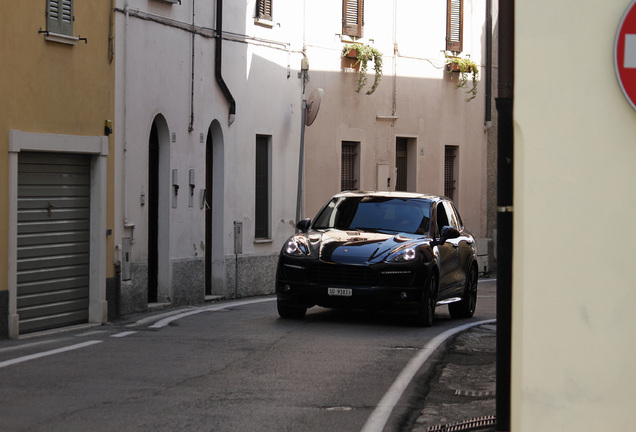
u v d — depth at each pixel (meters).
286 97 29.84
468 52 39.91
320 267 17.86
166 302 23.03
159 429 9.13
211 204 26.39
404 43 36.09
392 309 17.75
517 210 6.67
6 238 16.50
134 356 13.52
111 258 19.70
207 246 26.36
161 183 23.08
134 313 20.95
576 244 6.58
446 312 23.75
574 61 6.56
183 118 23.69
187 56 23.83
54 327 18.08
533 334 6.65
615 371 6.55
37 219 17.64
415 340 16.11
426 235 19.19
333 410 10.32
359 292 17.61
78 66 18.58
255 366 12.91
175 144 23.34
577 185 6.57
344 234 18.81
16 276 16.83
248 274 27.69
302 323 18.09
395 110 35.69
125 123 20.66
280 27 29.33
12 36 16.62
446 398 11.36
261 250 28.55
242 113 27.19
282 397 10.90
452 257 20.00
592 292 6.57
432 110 37.84
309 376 12.30
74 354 13.69
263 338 15.72
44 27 17.47
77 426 9.16
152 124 22.77
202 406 10.23
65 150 18.06
